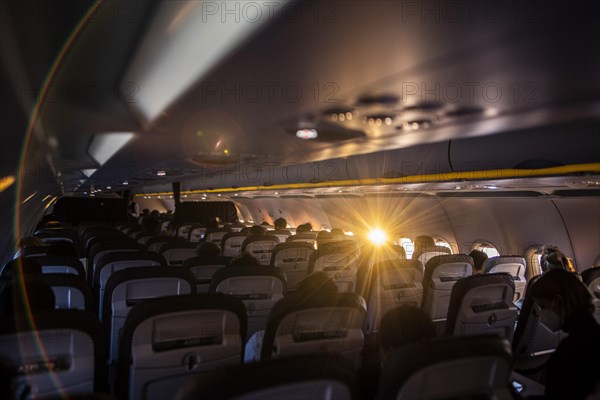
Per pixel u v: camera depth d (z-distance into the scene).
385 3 1.23
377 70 1.94
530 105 2.68
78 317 2.29
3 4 1.21
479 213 9.15
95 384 2.44
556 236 7.62
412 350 1.78
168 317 2.61
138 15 1.37
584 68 1.91
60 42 1.53
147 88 2.24
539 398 3.04
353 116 3.00
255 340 3.82
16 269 3.94
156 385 2.65
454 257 5.05
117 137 3.73
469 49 1.65
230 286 4.13
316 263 6.18
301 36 1.51
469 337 1.91
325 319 2.85
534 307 3.82
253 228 8.96
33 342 2.24
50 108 2.33
